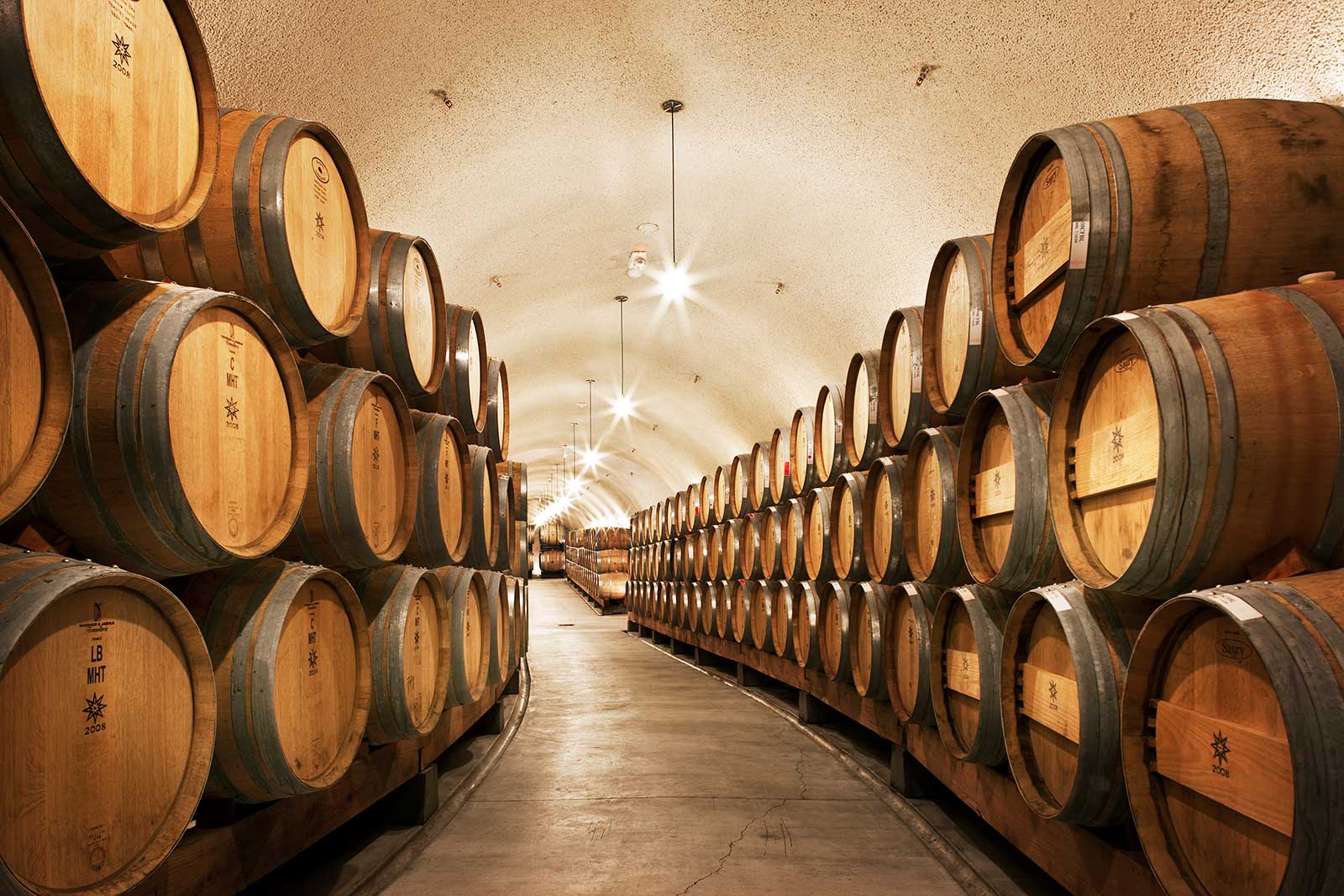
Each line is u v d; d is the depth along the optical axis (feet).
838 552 19.30
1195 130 8.78
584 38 17.21
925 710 13.94
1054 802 9.48
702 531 36.35
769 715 25.57
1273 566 6.46
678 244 28.04
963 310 12.87
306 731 9.57
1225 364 6.61
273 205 9.23
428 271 15.31
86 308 7.02
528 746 21.30
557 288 31.50
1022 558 10.07
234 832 8.50
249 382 8.44
